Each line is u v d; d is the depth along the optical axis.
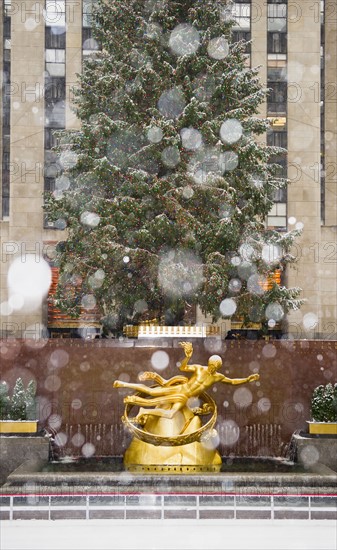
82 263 28.67
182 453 19.53
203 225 27.72
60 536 15.19
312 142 48.78
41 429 23.39
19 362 24.67
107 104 29.09
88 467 20.14
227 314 28.64
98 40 30.41
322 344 25.03
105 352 24.72
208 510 17.11
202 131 27.80
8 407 22.73
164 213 27.75
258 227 29.08
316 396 23.88
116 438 24.28
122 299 28.59
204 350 24.92
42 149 48.06
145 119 29.09
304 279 47.75
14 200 47.69
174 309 27.67
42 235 47.62
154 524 16.44
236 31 49.97
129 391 24.55
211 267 26.95
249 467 20.53
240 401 24.66
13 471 20.53
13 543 14.58
